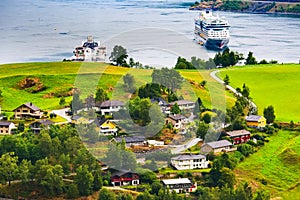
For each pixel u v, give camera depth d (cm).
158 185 13562
